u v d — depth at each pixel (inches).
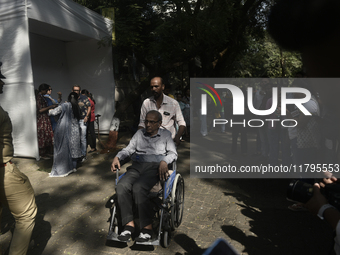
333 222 32.7
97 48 334.3
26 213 93.5
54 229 134.5
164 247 120.0
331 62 23.5
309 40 23.2
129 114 511.8
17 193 90.7
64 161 205.6
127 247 120.5
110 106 340.5
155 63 396.2
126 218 114.9
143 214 114.2
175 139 151.2
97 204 161.9
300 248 118.0
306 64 25.4
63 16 251.9
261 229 133.6
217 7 291.1
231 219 143.9
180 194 144.1
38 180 197.6
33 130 233.1
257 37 394.9
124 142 314.2
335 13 21.5
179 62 337.7
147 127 135.0
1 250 117.8
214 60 374.3
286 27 23.6
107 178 203.3
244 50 380.5
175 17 277.3
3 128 87.9
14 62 226.4
